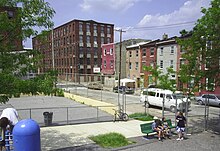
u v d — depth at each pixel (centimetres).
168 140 1216
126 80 3834
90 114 2070
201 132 1389
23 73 805
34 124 495
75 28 6569
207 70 1379
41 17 847
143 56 4559
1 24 736
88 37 6775
